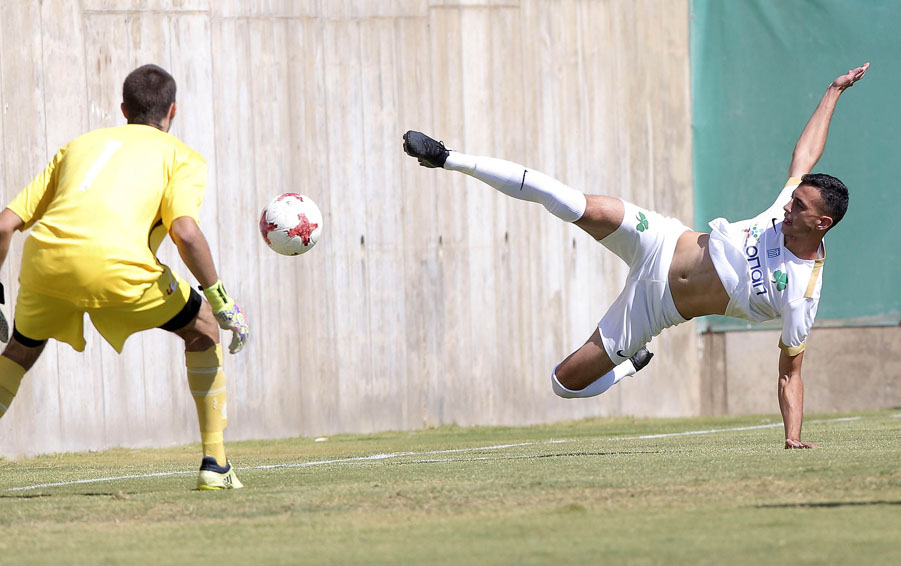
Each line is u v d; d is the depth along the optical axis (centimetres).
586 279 3456
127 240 1193
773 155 3616
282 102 3191
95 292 1187
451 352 3322
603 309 3475
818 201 1558
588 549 799
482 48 3372
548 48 3431
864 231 3609
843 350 3612
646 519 930
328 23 3234
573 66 3456
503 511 1018
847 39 3616
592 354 1802
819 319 3606
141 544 897
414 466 1716
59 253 1179
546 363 3409
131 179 1211
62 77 2964
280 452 2575
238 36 3156
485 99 3372
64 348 2931
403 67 3297
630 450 1970
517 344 3381
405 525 955
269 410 3155
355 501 1130
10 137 2891
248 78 3164
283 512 1066
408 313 3291
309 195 3209
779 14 3609
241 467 1969
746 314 1678
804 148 1767
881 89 3616
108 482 1634
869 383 3625
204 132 3119
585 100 3466
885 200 3609
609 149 3491
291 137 3198
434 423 3303
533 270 3400
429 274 3306
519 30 3403
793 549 772
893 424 2852
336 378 3222
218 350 1316
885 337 3619
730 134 3603
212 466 1322
